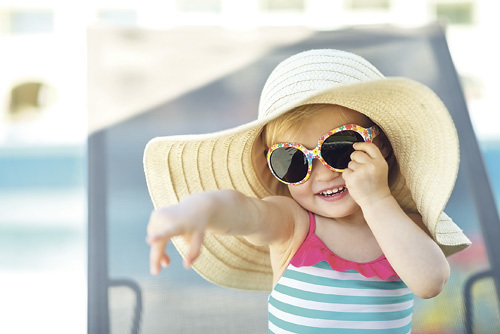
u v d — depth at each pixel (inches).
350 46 94.0
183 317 73.1
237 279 61.0
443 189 46.2
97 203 79.4
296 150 51.9
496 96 193.9
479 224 78.7
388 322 51.3
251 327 72.6
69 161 190.1
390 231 49.0
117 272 75.5
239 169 56.8
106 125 85.4
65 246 180.4
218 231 43.4
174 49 93.0
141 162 82.7
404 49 93.4
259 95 90.2
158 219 37.0
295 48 94.4
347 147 51.3
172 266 75.9
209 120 87.7
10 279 159.0
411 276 48.3
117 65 90.6
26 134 192.7
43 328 133.0
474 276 74.3
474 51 195.9
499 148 178.4
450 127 44.3
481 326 71.7
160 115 87.3
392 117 49.4
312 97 42.3
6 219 186.4
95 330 72.1
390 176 56.9
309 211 55.1
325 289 51.5
